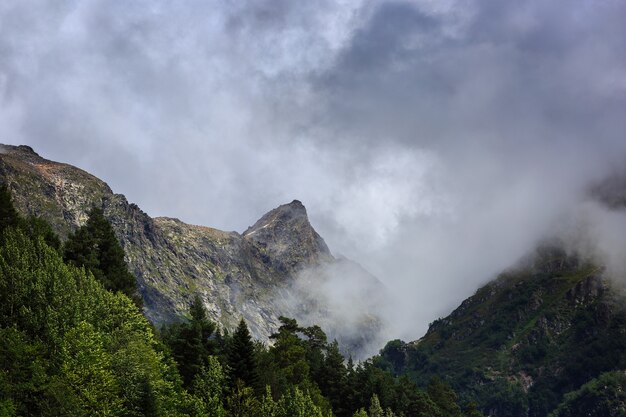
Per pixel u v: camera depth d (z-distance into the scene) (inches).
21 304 5157.5
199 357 6456.7
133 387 4776.1
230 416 5905.5
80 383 4397.1
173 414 5172.2
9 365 4379.9
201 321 6934.1
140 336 5329.7
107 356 4717.0
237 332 6742.1
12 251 5713.6
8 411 3978.8
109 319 5388.8
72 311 5123.0
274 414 6294.3
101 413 4360.2
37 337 4790.8
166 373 5659.5
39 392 4296.3
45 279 5403.5
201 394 5915.4
